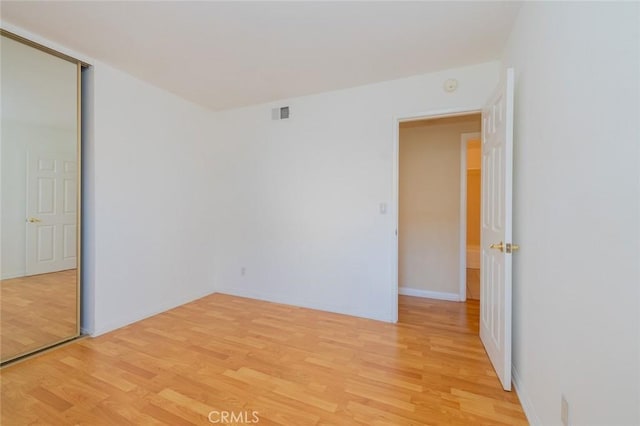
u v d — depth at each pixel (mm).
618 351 865
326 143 3191
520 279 1757
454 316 3074
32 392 1763
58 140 2369
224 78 2852
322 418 1559
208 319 2947
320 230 3250
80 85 2449
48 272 2348
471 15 1876
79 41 2215
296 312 3158
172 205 3268
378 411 1611
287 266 3439
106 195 2602
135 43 2238
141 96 2896
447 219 3727
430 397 1729
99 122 2541
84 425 1499
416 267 3877
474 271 5090
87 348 2314
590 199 1014
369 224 3008
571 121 1150
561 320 1227
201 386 1832
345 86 3021
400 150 3936
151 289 3031
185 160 3422
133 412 1596
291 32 2080
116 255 2691
